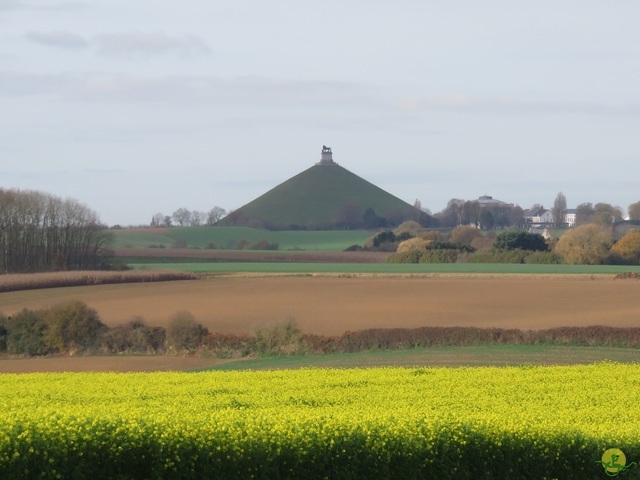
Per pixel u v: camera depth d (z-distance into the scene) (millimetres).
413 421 61594
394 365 169500
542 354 183500
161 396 89625
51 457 50406
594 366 119438
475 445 59000
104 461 51625
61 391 93750
